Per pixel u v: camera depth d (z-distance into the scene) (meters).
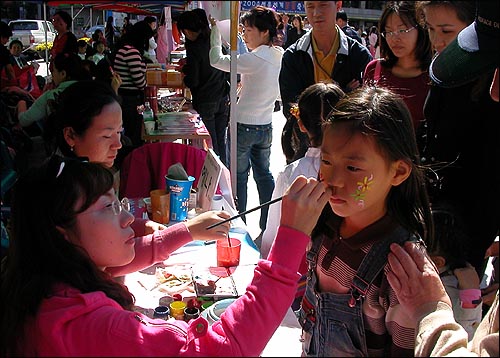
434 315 1.02
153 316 1.54
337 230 1.25
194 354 1.05
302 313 1.37
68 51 3.98
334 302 1.24
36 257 1.11
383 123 1.12
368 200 1.13
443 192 1.76
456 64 1.52
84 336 1.02
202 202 2.31
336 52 2.46
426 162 1.81
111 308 1.10
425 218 1.24
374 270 1.16
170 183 2.18
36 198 1.13
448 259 1.60
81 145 1.99
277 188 1.78
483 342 0.93
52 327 1.01
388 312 1.14
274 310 1.08
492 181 1.68
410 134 1.18
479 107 1.68
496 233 1.75
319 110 1.72
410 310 1.07
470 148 1.75
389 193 1.20
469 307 1.58
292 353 1.27
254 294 1.09
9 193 1.37
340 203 1.14
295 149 2.09
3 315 1.09
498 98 1.37
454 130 1.76
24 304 1.05
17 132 2.20
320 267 1.28
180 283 1.75
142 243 1.68
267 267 1.10
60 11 4.57
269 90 3.26
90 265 1.16
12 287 1.09
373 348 1.21
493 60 1.44
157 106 4.55
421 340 1.00
